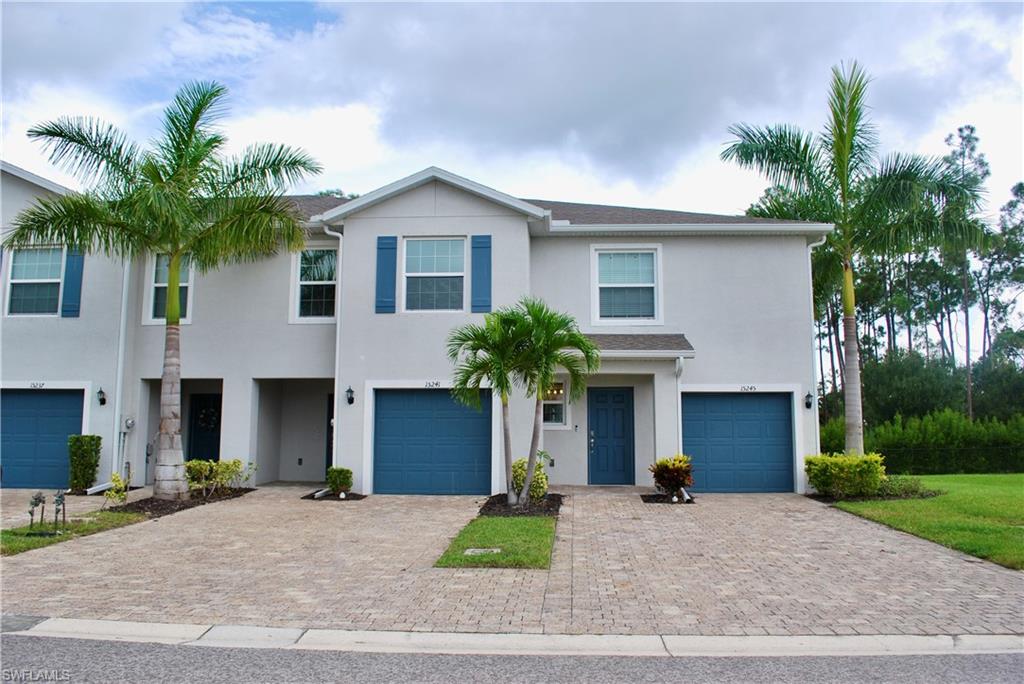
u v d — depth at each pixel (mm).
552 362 11703
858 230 15133
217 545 9391
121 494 12477
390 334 14453
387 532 10312
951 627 5973
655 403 14727
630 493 14375
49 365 15555
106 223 12125
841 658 5320
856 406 14727
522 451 14383
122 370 15461
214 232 12633
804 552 8984
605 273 15984
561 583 7453
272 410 16609
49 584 7387
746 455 15289
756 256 15672
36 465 15500
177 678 4848
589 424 15977
